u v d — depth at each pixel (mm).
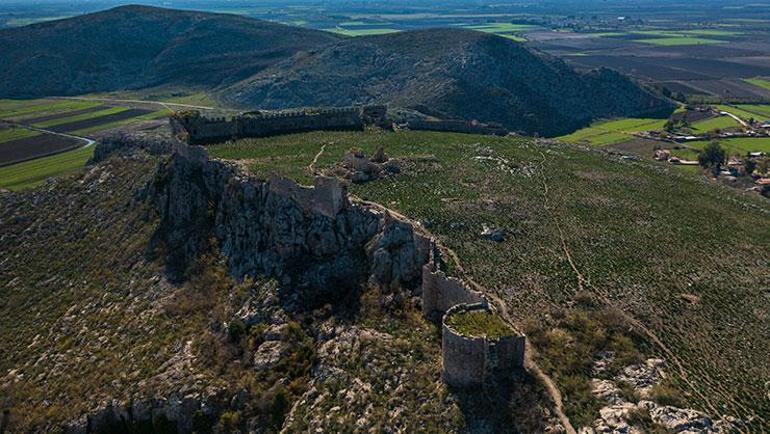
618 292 57781
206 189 85062
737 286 59750
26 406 64938
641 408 43250
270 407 55594
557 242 67125
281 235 70125
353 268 65312
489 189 80562
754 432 42156
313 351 59000
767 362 49000
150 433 58656
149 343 67875
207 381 59719
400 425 46406
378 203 73438
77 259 90125
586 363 48156
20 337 78375
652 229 72000
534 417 43625
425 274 56188
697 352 50094
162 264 80562
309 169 81312
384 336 55844
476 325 47219
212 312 68625
